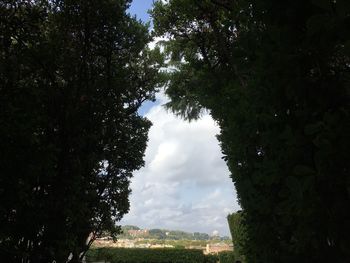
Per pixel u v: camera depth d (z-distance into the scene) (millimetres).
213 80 11195
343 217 2160
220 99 6914
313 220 2223
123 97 11828
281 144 2746
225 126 5727
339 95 2322
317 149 2379
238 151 4074
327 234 2268
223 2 9031
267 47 2576
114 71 10773
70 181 9000
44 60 8672
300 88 2393
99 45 10328
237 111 4031
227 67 10914
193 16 12828
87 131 10016
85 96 9914
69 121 9430
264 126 3432
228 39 9891
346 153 2043
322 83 2344
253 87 3039
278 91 2705
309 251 2535
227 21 4215
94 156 10008
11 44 8000
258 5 2725
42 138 8648
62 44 9625
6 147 6406
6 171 6438
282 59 2375
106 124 10547
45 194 8734
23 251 7605
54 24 9727
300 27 2432
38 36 8469
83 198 9922
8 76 6984
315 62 2340
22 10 7969
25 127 6410
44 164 6863
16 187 6523
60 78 10156
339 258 2309
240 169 4273
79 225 9594
